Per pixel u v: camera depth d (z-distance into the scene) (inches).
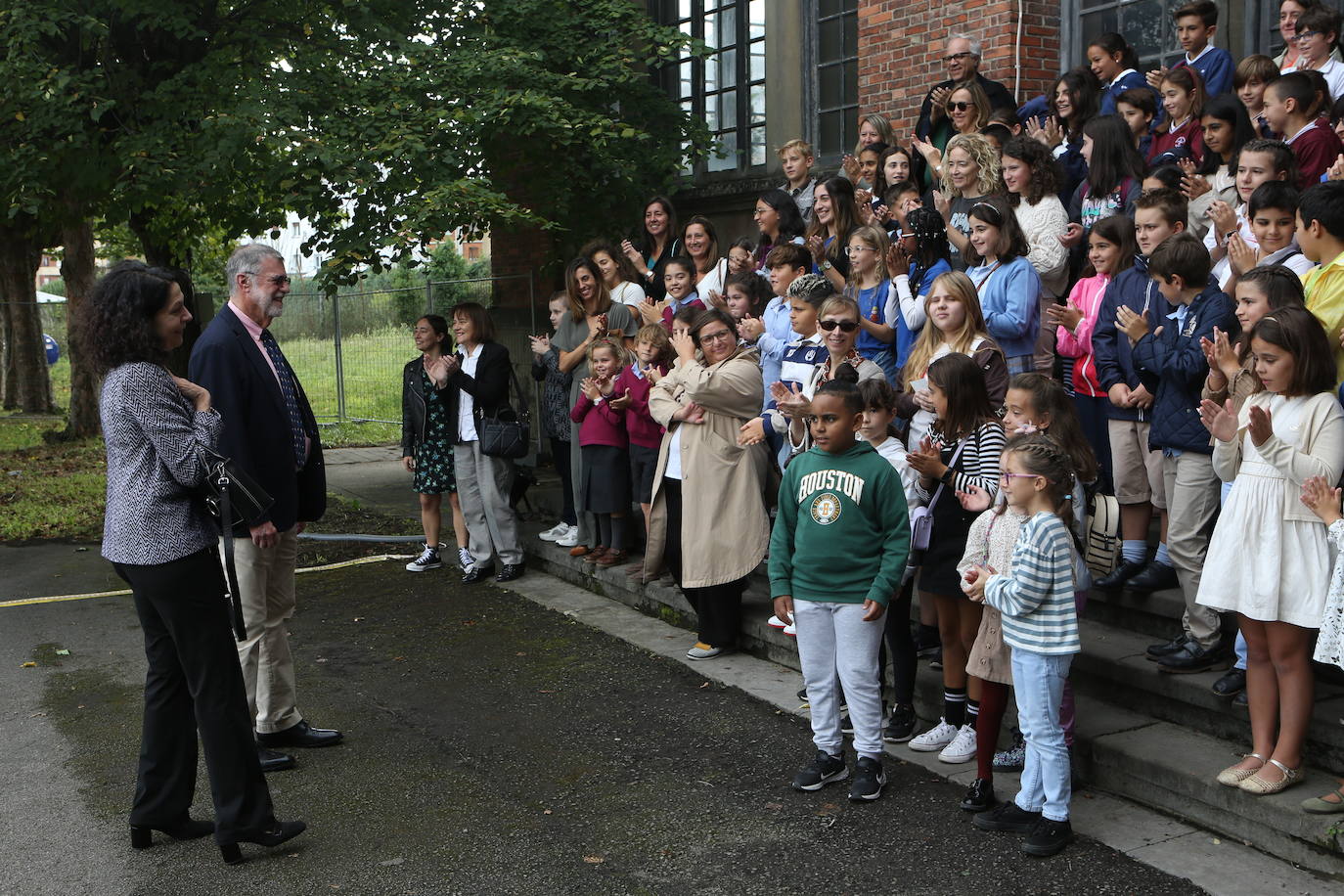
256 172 374.6
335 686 237.8
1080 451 168.4
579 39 427.5
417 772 192.7
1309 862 146.3
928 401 184.9
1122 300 206.5
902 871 151.9
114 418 157.5
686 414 242.1
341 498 449.4
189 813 176.4
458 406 318.3
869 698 175.0
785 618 181.8
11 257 734.5
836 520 175.8
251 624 196.4
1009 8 318.3
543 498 373.1
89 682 244.8
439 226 348.2
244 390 189.5
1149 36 309.0
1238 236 187.9
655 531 261.7
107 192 408.5
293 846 167.2
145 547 156.4
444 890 152.6
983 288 219.1
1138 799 168.9
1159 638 201.6
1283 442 148.6
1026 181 238.4
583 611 287.6
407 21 420.8
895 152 284.5
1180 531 182.5
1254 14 291.7
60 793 188.1
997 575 159.8
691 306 257.3
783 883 150.3
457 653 257.0
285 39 405.4
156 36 402.3
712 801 176.6
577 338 316.8
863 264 245.6
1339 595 138.3
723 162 440.5
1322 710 163.8
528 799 180.1
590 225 434.0
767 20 413.4
